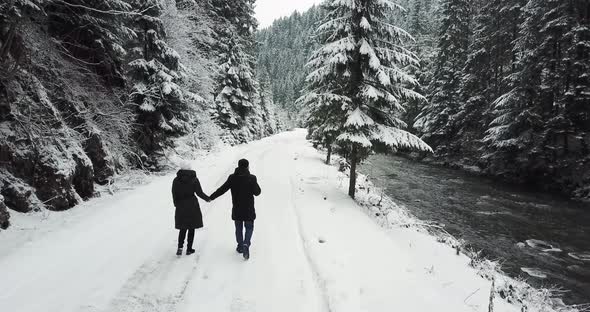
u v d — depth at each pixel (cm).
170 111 1557
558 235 1282
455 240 1139
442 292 591
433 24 4666
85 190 972
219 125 3166
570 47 1973
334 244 734
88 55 1178
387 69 1191
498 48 2906
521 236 1261
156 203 998
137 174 1372
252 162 2034
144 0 1392
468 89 3161
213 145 2648
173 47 1722
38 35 879
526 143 2189
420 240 1035
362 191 1634
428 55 4131
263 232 797
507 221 1438
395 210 1425
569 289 866
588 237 1267
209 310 460
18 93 809
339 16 1286
